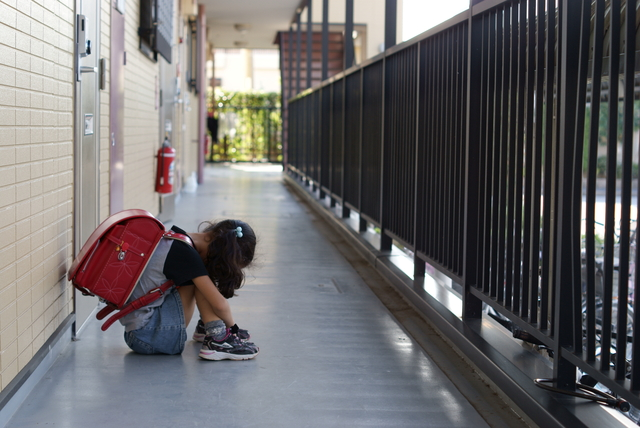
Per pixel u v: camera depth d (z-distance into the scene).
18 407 2.28
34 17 2.32
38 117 2.39
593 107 1.94
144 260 2.63
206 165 17.47
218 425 2.21
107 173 3.89
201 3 12.18
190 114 11.45
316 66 14.05
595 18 1.92
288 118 13.38
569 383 2.21
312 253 5.48
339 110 7.29
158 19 5.68
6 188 2.07
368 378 2.69
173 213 7.12
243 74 30.17
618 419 2.03
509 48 2.68
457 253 3.32
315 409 2.37
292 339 3.18
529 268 2.52
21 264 2.24
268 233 6.52
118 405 2.34
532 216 2.43
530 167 2.46
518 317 2.53
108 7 3.86
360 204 5.93
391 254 4.88
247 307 3.74
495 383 2.51
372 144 5.51
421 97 3.93
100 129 3.67
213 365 2.77
